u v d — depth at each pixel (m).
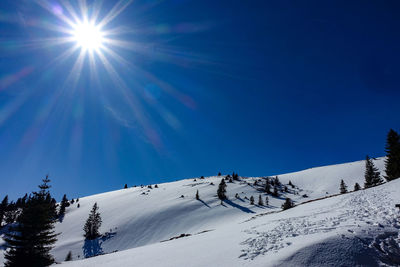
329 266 7.19
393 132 42.59
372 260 7.39
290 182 159.38
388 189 17.73
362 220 10.83
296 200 114.44
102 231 85.81
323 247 8.17
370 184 54.97
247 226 18.31
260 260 8.43
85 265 14.84
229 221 76.50
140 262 12.65
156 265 11.08
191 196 116.31
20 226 30.05
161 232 78.19
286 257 7.96
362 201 15.98
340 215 12.88
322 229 10.48
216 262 9.42
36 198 31.91
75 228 95.88
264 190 132.75
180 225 81.06
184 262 10.52
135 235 79.19
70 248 74.12
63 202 124.50
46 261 29.86
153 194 132.25
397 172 40.56
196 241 16.41
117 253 19.52
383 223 9.94
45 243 30.55
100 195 166.62
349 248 7.97
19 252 28.80
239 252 10.09
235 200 109.12
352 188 128.75
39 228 30.34
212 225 75.38
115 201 128.88
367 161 57.44
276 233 12.09
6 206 106.69
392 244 8.19
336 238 8.67
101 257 18.14
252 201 102.50
